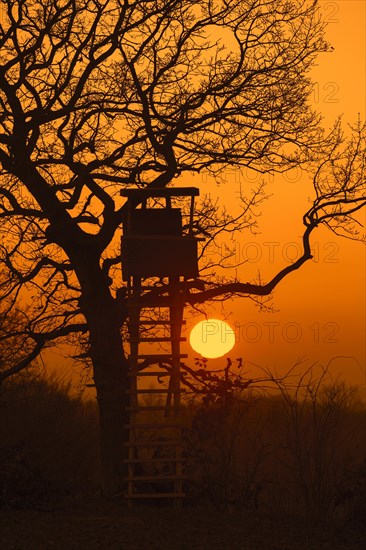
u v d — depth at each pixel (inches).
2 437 2785.4
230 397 2102.6
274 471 2022.6
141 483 2153.1
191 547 1529.3
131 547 1505.9
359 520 1754.4
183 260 2039.9
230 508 1972.2
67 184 2301.9
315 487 1882.4
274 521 1795.0
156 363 2193.7
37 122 2250.2
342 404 1973.4
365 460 1847.9
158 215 2101.4
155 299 2135.8
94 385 2322.8
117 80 2356.1
